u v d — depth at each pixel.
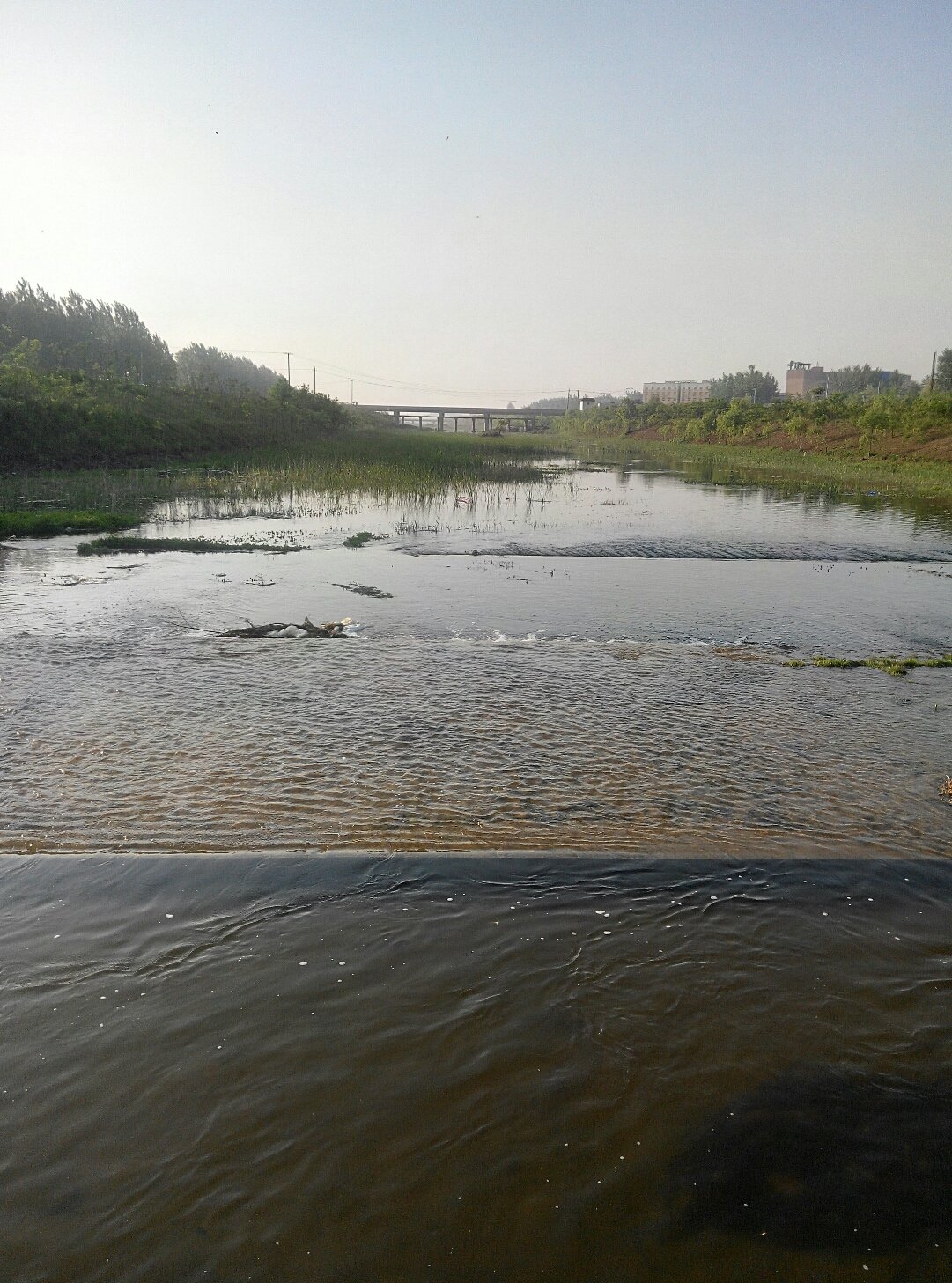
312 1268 2.96
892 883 5.23
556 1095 3.67
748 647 10.40
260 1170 3.31
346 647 9.95
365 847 5.45
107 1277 2.92
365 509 23.00
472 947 4.59
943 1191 3.28
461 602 12.42
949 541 18.75
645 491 29.36
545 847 5.50
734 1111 3.62
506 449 50.00
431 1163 3.35
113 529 18.38
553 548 17.31
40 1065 3.77
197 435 38.78
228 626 10.80
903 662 9.73
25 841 5.44
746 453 48.75
